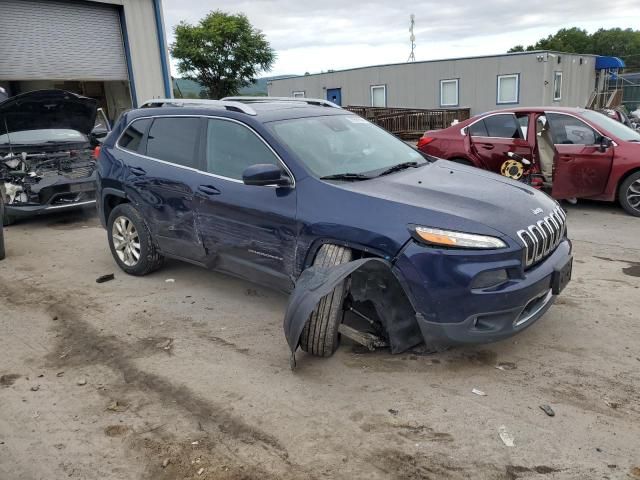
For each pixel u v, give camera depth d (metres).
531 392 3.36
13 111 8.23
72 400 3.44
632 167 7.64
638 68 71.81
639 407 3.17
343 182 3.95
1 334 4.45
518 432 2.98
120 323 4.56
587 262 5.78
